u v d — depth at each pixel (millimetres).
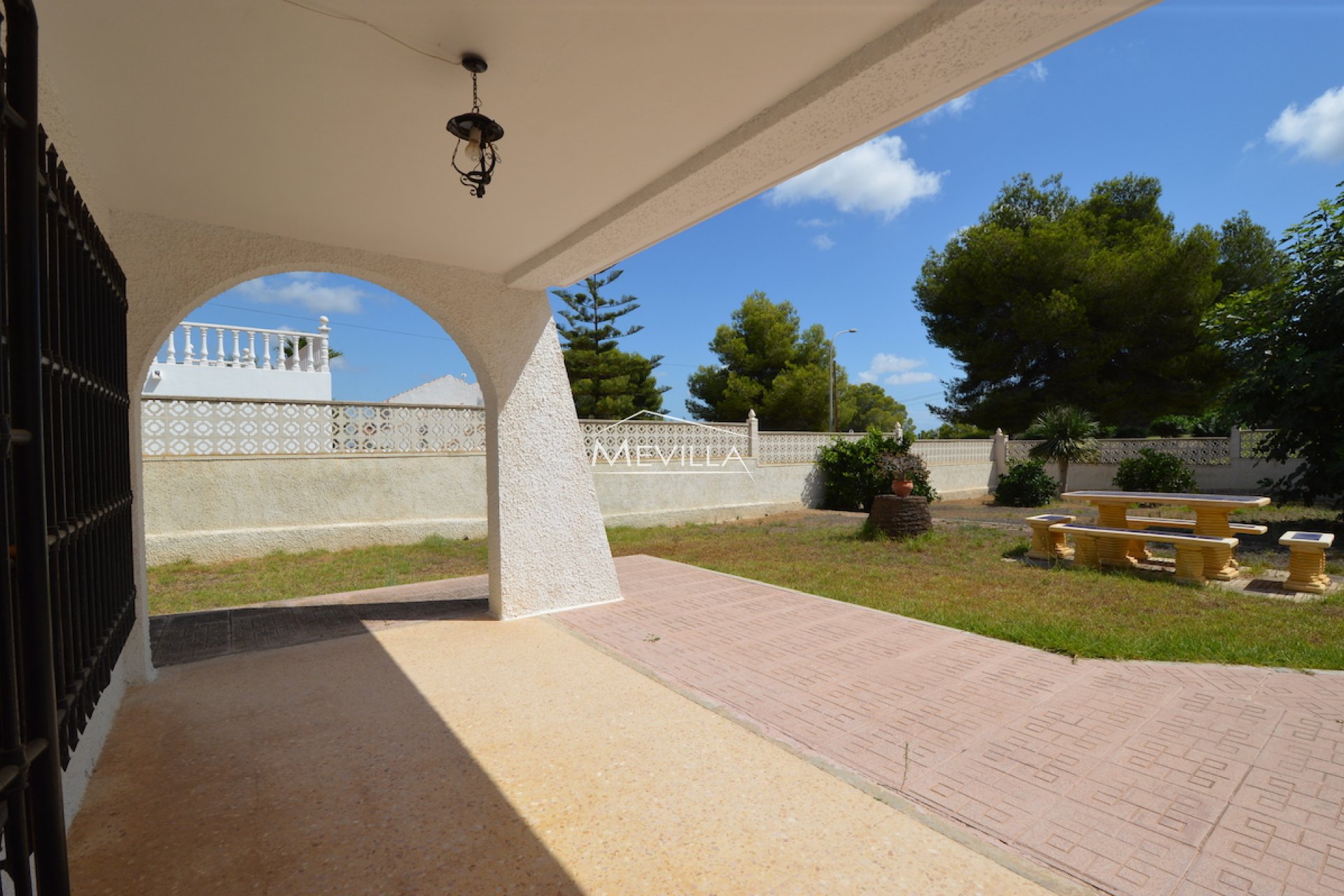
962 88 2852
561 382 5750
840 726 3273
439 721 3389
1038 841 2303
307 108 2908
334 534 9320
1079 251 20172
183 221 4176
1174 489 13289
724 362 30516
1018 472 16047
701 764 2898
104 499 2549
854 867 2172
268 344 13172
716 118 3197
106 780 2811
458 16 2336
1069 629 4859
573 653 4480
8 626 1062
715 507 13227
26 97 1170
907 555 8625
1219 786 2664
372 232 4465
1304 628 5000
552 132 3256
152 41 2395
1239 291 20500
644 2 2293
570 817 2498
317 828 2447
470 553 9086
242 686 3922
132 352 3996
